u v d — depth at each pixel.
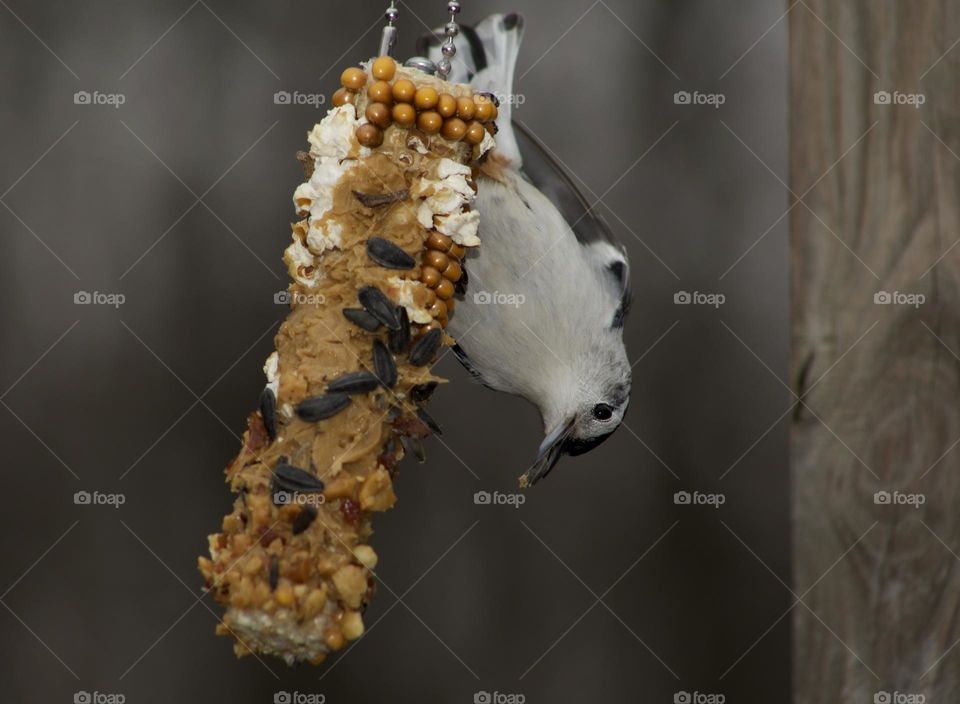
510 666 4.93
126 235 4.77
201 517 4.87
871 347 3.21
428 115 2.30
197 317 4.81
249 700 4.90
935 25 3.19
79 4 4.73
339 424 2.22
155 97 4.74
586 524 4.96
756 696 4.84
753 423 4.84
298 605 2.13
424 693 4.92
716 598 4.89
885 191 3.19
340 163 2.31
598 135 4.67
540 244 2.91
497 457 4.97
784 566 4.85
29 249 4.74
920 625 3.27
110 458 4.83
